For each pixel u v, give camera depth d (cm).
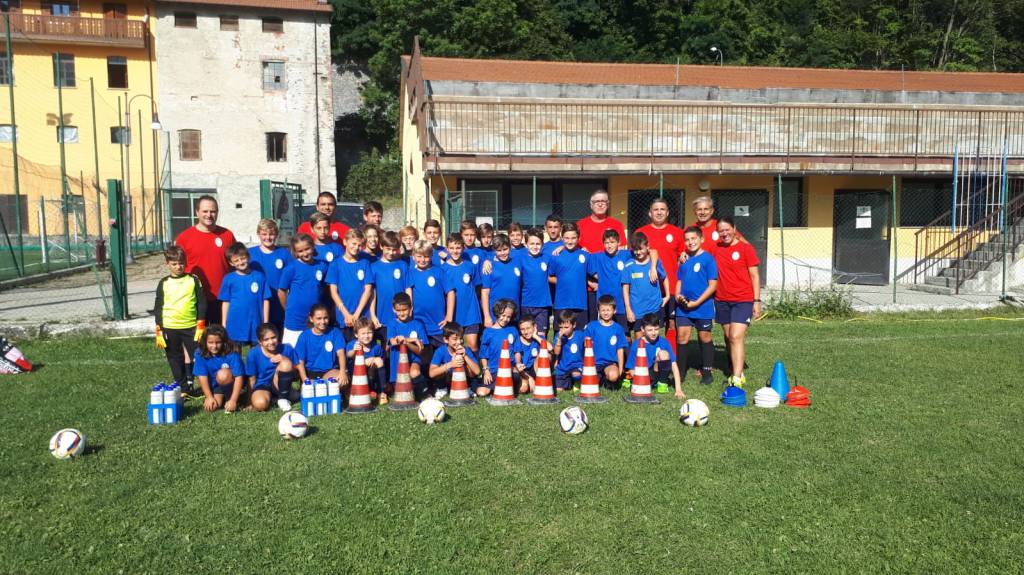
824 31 5309
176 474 502
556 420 648
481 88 1775
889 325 1252
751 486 486
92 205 3519
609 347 786
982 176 1803
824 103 1909
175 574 373
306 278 775
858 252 1845
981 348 1016
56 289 1653
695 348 1048
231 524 425
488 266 832
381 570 378
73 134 3819
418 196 1970
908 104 1936
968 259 1752
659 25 4997
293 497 463
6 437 580
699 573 380
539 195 1719
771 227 1809
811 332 1180
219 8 3875
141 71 3891
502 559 391
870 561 392
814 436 597
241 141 3944
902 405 701
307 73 4012
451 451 553
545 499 463
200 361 682
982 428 622
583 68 2047
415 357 749
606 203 900
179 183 3872
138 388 755
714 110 1805
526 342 759
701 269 811
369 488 478
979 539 416
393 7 4644
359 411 684
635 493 473
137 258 2398
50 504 452
